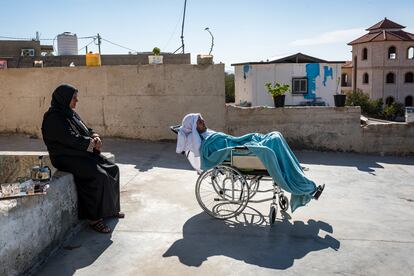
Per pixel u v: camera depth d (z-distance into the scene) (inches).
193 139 231.8
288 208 250.4
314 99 1029.2
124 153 378.3
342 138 417.4
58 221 192.5
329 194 282.5
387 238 208.7
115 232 211.6
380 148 417.1
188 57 851.4
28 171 237.6
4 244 152.3
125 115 418.9
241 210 230.5
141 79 412.2
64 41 943.7
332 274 172.6
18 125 432.1
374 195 283.3
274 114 414.6
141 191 277.0
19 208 161.5
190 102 410.9
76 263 179.3
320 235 211.0
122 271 173.3
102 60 905.5
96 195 208.1
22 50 1113.4
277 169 217.3
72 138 203.0
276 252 191.6
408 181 320.8
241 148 221.5
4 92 429.4
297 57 1022.4
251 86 1035.9
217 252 191.0
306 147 419.8
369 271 175.5
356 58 2482.8
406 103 2353.6
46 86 422.0
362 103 2139.5
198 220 228.5
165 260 183.0
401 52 2319.1
